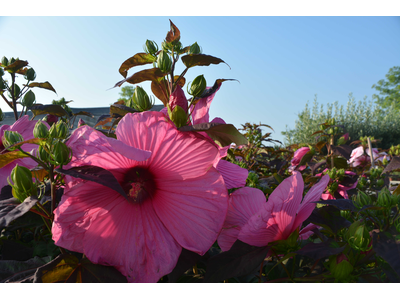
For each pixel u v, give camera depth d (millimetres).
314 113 15570
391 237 722
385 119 15445
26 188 769
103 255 751
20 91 2113
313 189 905
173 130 764
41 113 2020
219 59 1077
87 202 750
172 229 804
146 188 859
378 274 824
